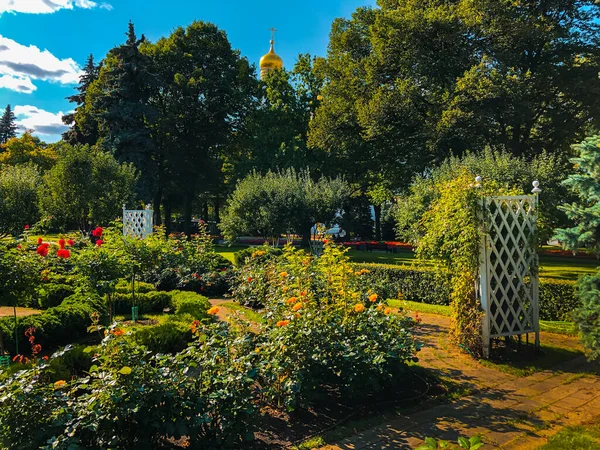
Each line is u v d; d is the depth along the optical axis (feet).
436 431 11.61
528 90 52.42
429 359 18.04
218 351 10.94
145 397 9.25
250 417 10.44
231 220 57.88
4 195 56.54
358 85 68.44
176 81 85.25
